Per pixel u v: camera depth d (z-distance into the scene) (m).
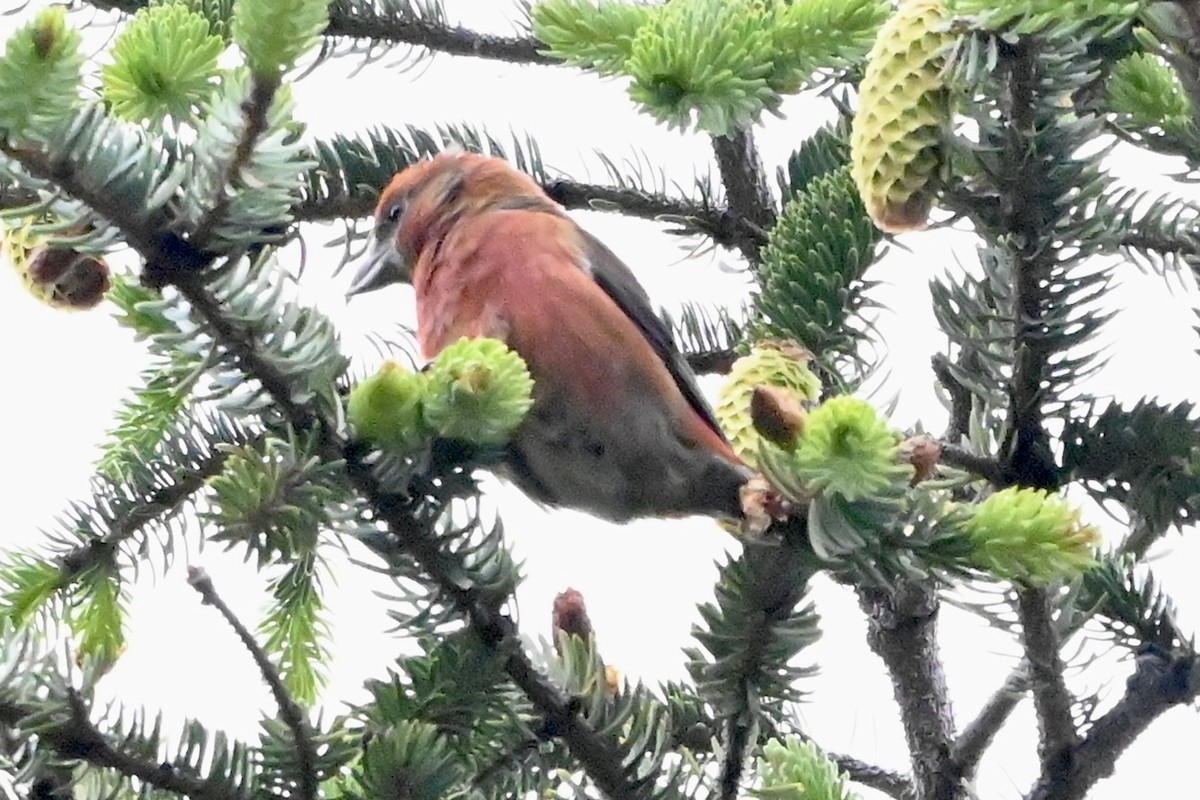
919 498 3.14
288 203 2.85
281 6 2.64
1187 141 3.87
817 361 4.50
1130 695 3.81
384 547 3.23
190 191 2.81
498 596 3.29
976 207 3.50
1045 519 3.07
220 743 3.04
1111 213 4.02
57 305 4.15
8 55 2.57
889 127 3.49
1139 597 3.93
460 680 3.32
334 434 3.13
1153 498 3.76
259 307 2.98
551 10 3.98
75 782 3.07
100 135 2.76
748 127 5.46
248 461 3.03
